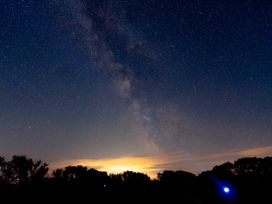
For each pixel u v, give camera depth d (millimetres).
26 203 26391
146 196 34688
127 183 39531
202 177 29797
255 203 23891
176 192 32562
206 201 27125
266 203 23625
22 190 29391
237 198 25469
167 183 38500
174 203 30406
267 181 26516
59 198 29734
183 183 36219
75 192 32500
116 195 34906
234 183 27000
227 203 25766
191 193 29922
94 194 33750
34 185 31203
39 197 28641
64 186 32969
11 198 26938
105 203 31078
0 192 27906
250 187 25562
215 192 26797
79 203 29656
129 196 34625
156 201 32469
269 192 24797
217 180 27844
